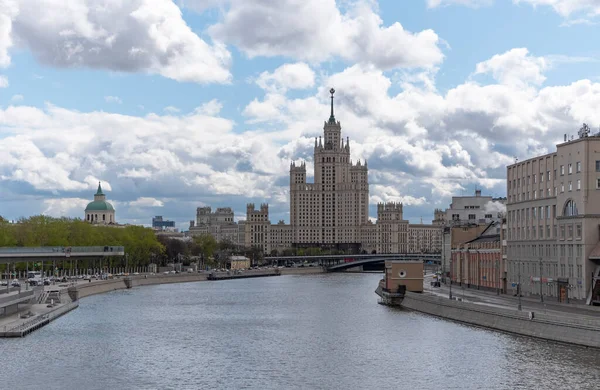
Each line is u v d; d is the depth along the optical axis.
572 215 178.25
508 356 128.12
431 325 173.75
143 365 130.25
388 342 150.38
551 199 191.62
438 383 113.56
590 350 131.00
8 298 174.25
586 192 173.12
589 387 107.06
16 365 128.88
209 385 115.31
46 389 112.94
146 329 175.62
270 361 133.75
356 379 118.06
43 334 162.38
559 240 184.62
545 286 193.75
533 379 112.62
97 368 127.31
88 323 184.00
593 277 170.38
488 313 165.38
